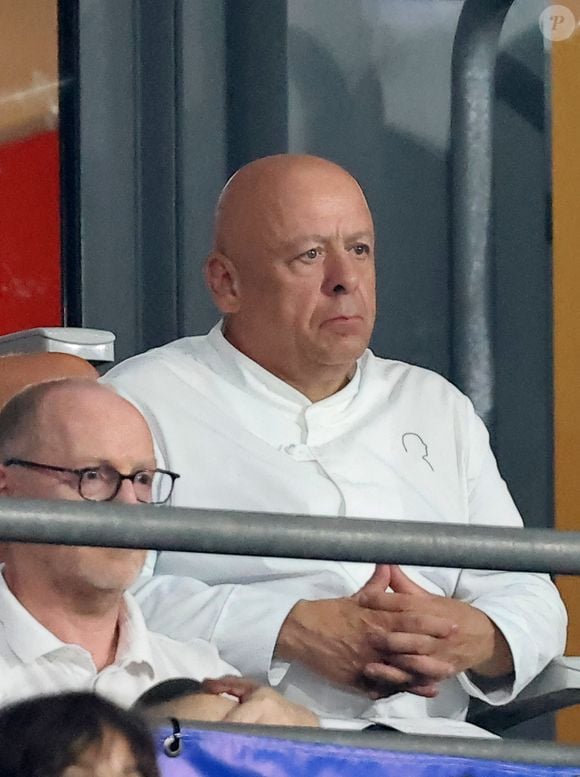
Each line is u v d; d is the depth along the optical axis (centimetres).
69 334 974
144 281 1292
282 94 1254
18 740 468
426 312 1275
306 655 779
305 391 877
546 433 1252
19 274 1252
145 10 1301
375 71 1277
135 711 488
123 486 670
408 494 873
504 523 904
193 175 1291
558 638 848
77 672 636
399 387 909
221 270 888
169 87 1295
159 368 876
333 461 862
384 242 1268
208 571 827
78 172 1269
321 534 460
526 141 1267
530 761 546
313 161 892
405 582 802
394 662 775
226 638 782
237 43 1296
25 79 1258
